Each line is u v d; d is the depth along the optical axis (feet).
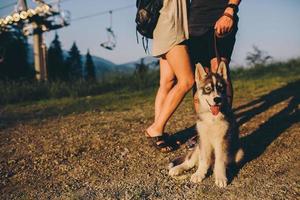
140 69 21.65
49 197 5.30
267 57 20.90
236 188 5.11
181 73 6.12
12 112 13.32
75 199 5.13
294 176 5.33
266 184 5.16
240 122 8.32
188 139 7.36
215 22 5.89
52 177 6.04
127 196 5.11
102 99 14.92
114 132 8.29
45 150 7.42
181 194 5.07
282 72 17.97
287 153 6.19
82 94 18.11
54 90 18.62
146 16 6.13
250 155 6.24
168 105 6.47
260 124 7.98
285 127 7.59
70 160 6.74
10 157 7.17
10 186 5.79
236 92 12.50
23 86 18.97
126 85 19.45
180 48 6.02
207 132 5.44
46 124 10.09
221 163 5.41
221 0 5.87
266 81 14.57
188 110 10.10
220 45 6.08
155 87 17.88
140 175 5.82
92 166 6.36
